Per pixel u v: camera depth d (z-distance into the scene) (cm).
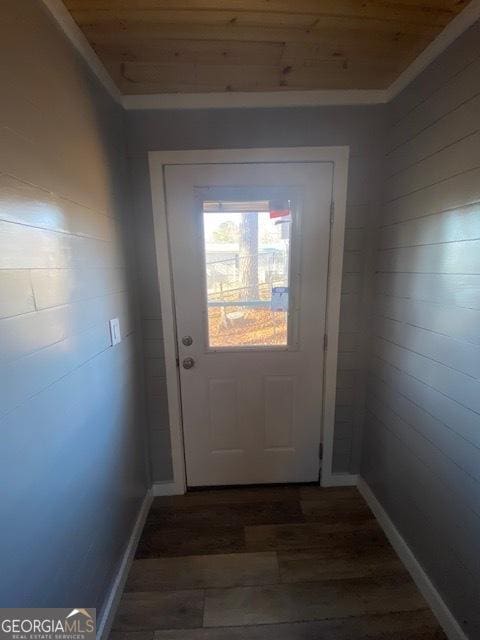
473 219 98
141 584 131
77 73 105
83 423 102
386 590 127
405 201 135
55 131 91
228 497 181
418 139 125
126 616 119
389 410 151
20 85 75
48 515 82
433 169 116
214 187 155
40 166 82
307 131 151
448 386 110
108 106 131
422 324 124
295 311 169
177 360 171
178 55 119
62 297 91
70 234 97
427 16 102
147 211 157
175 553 146
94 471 110
